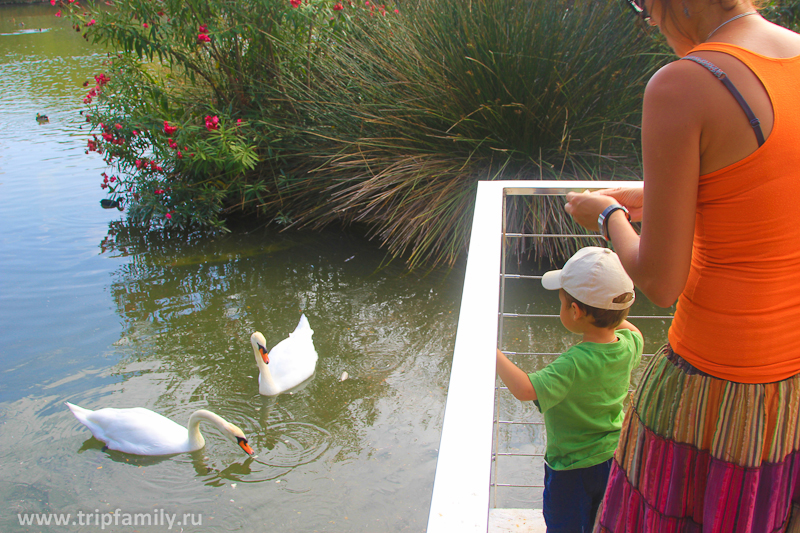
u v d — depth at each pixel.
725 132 0.77
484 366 0.70
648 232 0.84
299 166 6.69
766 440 0.89
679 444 0.96
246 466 3.39
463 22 5.15
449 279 5.20
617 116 5.09
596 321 1.50
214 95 7.05
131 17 6.41
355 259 5.67
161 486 3.27
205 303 5.01
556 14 5.06
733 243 0.82
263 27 6.60
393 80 5.83
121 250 5.91
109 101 6.65
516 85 5.04
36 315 4.80
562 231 4.97
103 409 3.67
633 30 4.85
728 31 0.81
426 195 5.45
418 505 3.02
